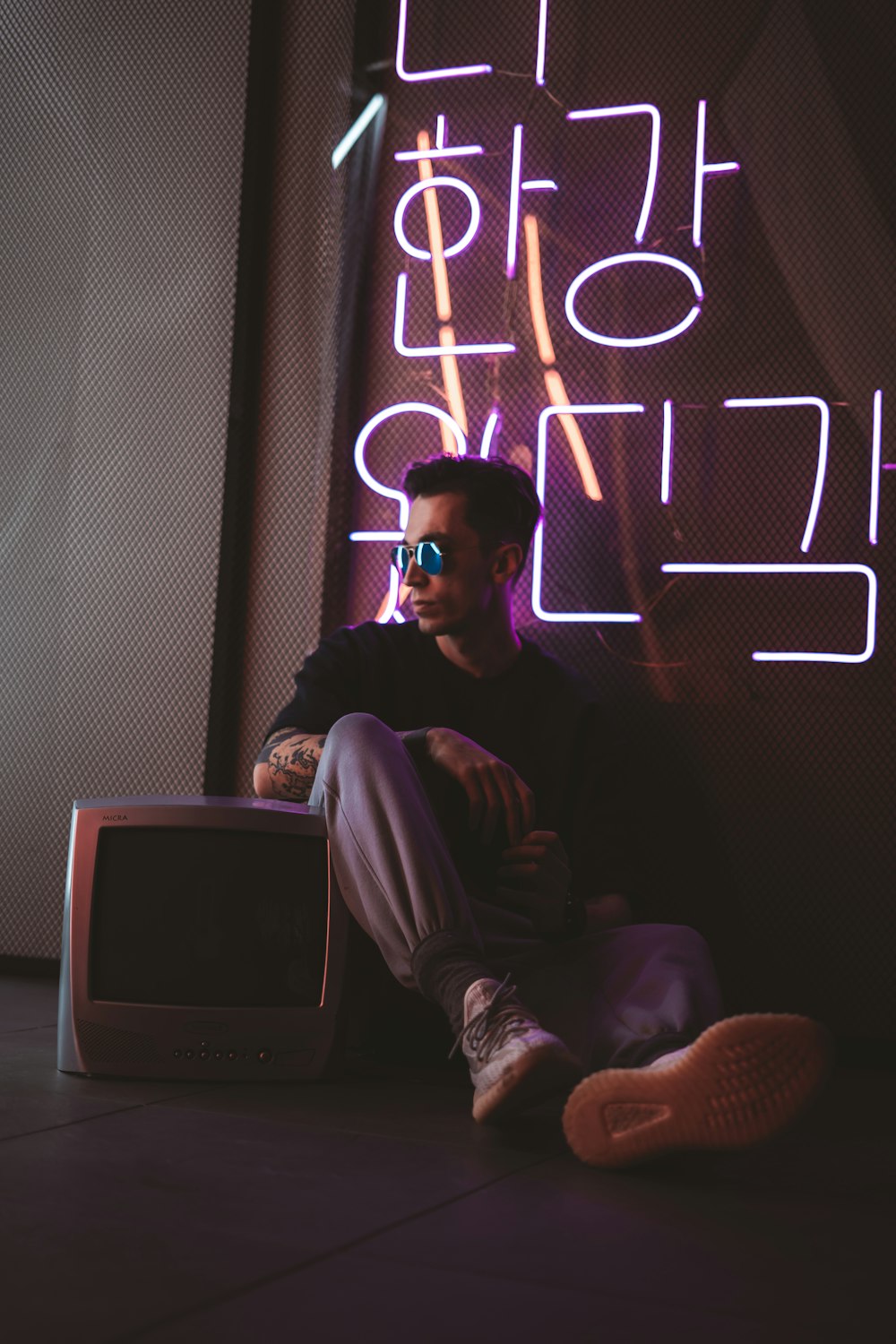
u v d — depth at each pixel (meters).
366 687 2.12
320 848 1.79
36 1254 1.00
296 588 2.70
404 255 2.69
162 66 2.84
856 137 2.43
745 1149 1.32
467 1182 1.31
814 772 2.39
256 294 2.77
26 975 2.79
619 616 2.48
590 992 1.73
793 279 2.45
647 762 2.47
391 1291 0.97
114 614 2.80
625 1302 0.98
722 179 2.50
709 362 2.49
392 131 2.71
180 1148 1.38
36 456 2.88
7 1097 1.59
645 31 2.56
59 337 2.88
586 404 2.56
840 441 2.41
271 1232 1.10
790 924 2.38
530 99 2.62
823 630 2.40
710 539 2.47
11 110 2.94
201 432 2.76
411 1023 1.95
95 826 1.75
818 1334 0.93
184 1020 1.73
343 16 2.74
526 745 2.12
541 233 2.60
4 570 2.88
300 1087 1.77
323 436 2.70
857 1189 1.39
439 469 2.12
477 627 2.11
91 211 2.88
